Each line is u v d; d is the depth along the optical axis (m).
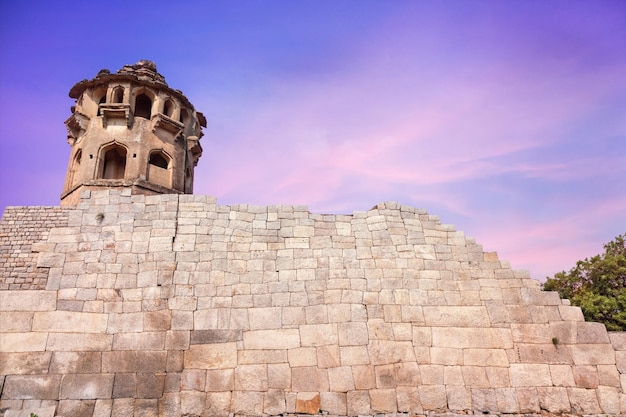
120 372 10.95
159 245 12.78
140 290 12.05
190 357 11.34
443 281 13.09
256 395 11.02
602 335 12.30
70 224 12.92
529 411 11.27
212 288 12.31
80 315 11.52
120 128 22.00
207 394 10.94
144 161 21.64
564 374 11.77
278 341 11.76
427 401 11.27
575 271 25.62
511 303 12.79
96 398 10.58
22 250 12.48
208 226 13.25
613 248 25.73
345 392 11.21
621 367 11.89
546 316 12.60
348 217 14.09
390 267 13.16
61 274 12.08
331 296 12.48
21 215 13.12
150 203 13.48
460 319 12.49
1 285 11.80
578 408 11.35
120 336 11.38
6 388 10.38
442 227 14.18
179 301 12.02
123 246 12.70
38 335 11.09
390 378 11.48
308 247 13.30
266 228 13.49
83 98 22.64
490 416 11.13
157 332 11.53
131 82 22.70
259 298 12.33
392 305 12.53
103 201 13.40
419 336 12.15
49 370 10.72
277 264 12.91
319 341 11.84
